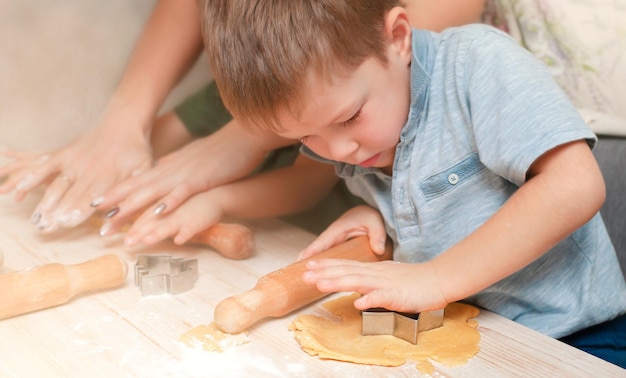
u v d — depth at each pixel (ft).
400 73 2.61
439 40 2.77
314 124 2.42
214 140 3.37
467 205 2.72
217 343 2.24
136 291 2.62
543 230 2.33
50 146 3.67
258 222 3.31
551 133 2.34
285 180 3.36
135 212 3.07
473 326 2.41
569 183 2.31
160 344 2.25
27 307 2.41
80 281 2.52
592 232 2.83
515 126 2.41
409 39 2.68
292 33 2.32
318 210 3.68
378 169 2.93
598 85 3.57
